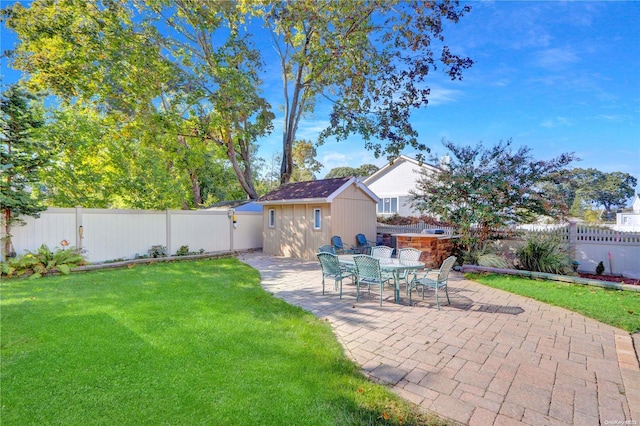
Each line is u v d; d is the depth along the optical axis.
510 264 8.48
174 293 5.78
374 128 12.45
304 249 11.51
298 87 15.69
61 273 7.53
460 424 2.31
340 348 3.57
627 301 5.39
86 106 11.98
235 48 12.59
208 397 2.53
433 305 5.36
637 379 2.95
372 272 5.39
